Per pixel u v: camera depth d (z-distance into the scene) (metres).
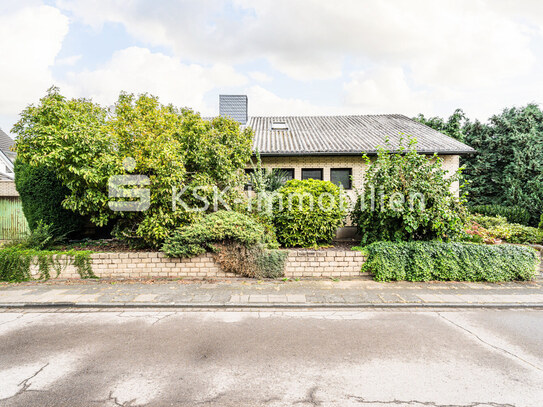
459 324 4.59
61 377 3.11
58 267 6.66
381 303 5.36
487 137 17.56
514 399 2.79
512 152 16.61
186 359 3.50
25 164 7.94
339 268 6.89
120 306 5.25
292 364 3.39
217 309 5.17
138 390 2.90
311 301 5.42
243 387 2.95
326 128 14.52
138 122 6.66
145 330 4.29
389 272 6.58
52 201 8.04
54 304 5.25
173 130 7.02
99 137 6.16
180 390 2.90
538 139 16.05
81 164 6.14
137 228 7.02
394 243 6.93
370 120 16.02
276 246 7.30
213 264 6.82
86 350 3.70
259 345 3.86
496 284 6.54
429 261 6.62
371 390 2.91
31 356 3.55
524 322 4.68
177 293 5.78
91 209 6.62
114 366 3.33
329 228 7.70
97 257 6.71
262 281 6.59
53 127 5.95
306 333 4.23
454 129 18.25
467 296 5.74
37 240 7.30
